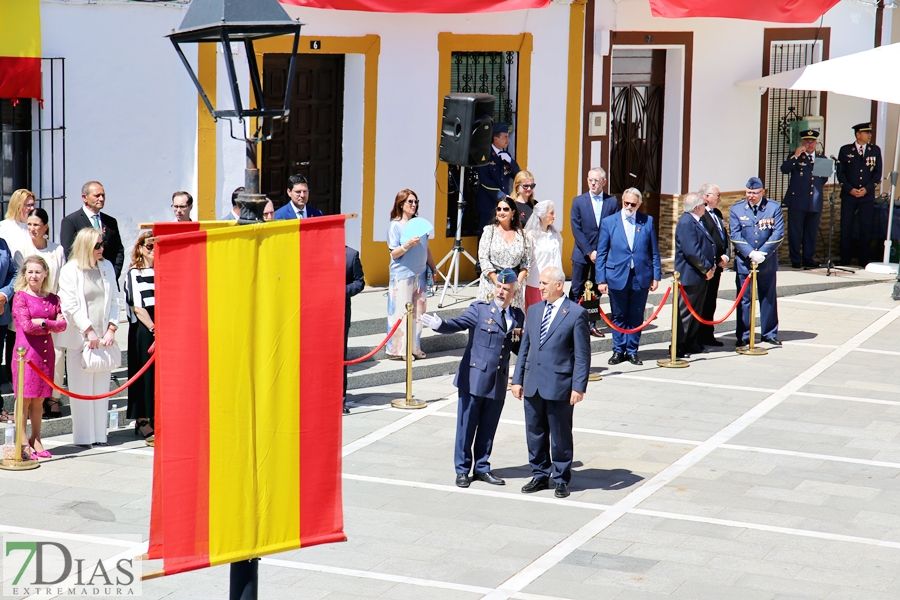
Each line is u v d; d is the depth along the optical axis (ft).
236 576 23.22
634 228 50.34
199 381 21.33
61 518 32.73
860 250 73.31
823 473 38.29
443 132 52.11
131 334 39.34
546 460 36.45
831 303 64.64
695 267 51.90
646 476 37.68
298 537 22.65
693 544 32.12
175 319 21.02
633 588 29.17
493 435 36.94
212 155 49.67
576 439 41.39
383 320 50.70
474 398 36.01
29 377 36.37
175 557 21.36
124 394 42.68
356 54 54.29
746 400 46.70
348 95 54.90
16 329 36.70
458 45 56.49
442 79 56.44
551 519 33.86
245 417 21.88
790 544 32.24
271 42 51.11
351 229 55.62
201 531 21.58
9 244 40.50
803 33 69.56
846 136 73.82
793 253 71.05
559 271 35.60
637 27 62.85
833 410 45.55
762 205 55.06
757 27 67.67
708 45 65.87
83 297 37.63
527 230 46.65
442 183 57.11
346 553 31.12
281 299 22.06
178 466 21.29
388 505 34.71
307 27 52.29
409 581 29.35
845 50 71.97
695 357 53.62
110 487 35.27
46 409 40.16
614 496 35.86
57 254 40.47
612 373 50.39
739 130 68.18
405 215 47.98
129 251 49.03
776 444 41.24
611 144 64.44
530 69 58.80
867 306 64.03
